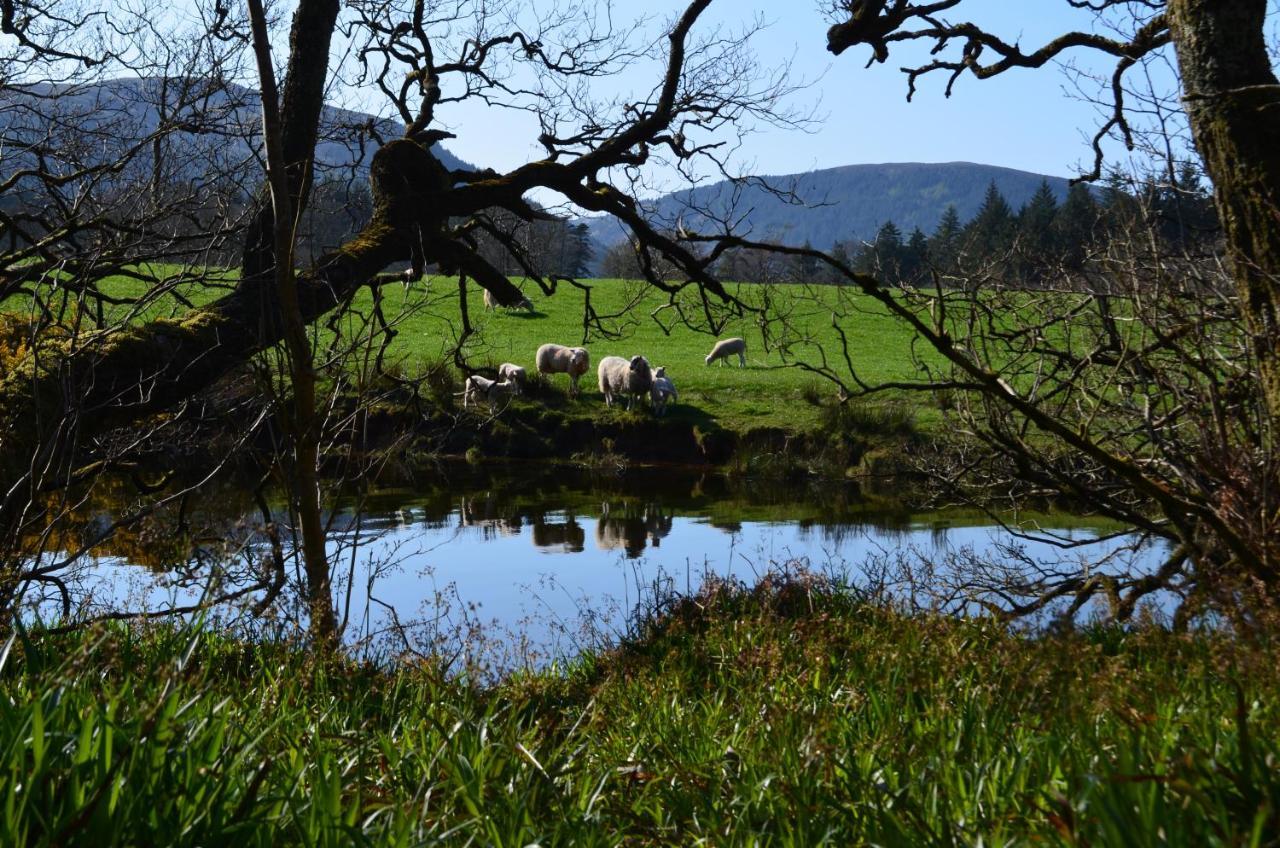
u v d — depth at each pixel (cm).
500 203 1021
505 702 597
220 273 896
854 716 454
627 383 3005
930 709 427
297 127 920
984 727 384
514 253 1156
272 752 353
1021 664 429
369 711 541
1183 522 665
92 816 226
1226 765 273
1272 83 583
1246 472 596
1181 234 691
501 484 2511
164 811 242
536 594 1282
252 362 793
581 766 417
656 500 2338
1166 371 713
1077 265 791
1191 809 237
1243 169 575
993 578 899
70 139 941
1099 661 483
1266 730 333
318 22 931
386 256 953
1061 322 827
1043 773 308
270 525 682
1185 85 605
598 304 4500
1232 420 666
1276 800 238
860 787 325
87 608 663
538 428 2942
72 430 650
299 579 716
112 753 249
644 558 1614
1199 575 585
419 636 714
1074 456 814
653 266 1197
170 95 921
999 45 988
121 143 941
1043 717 365
